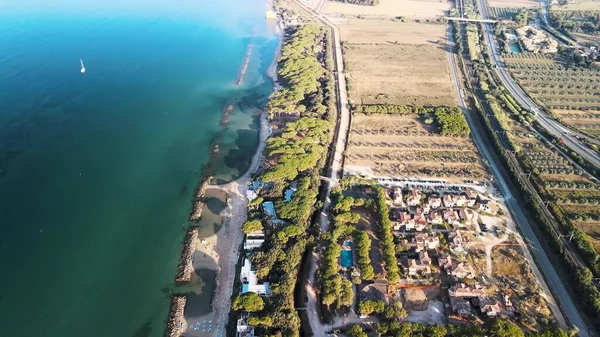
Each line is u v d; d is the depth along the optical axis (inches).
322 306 5575.8
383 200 7096.5
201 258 6348.4
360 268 5940.0
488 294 5684.1
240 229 6855.3
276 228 6456.7
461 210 7027.6
